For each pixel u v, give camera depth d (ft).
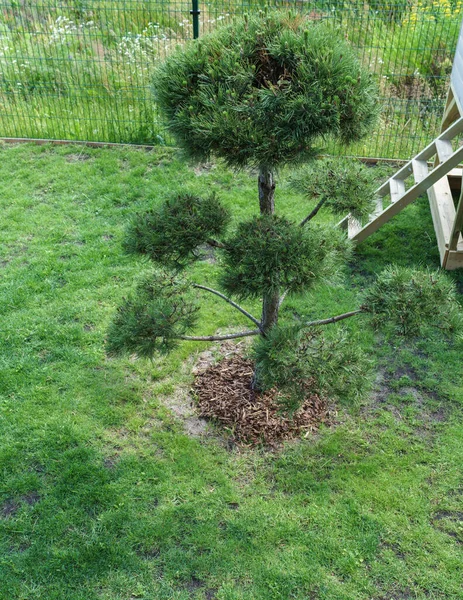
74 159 26.45
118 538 12.41
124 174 25.31
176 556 12.06
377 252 21.26
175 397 15.74
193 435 14.67
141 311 12.92
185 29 31.07
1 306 18.39
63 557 12.00
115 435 14.65
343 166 13.89
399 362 16.92
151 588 11.55
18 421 14.83
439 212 21.07
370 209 13.10
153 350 12.63
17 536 12.43
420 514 12.85
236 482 13.58
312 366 12.21
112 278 19.75
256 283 11.45
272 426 14.66
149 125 27.53
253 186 24.49
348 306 18.83
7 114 28.53
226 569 11.85
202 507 13.00
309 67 10.52
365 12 33.06
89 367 16.47
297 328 12.57
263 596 11.39
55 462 13.91
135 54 29.84
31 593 11.46
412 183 24.75
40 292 19.07
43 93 30.25
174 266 12.58
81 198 23.86
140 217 12.82
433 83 30.71
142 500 13.15
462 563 11.94
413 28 31.71
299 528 12.57
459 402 15.60
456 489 13.41
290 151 10.61
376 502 13.10
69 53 30.45
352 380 12.57
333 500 13.15
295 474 13.73
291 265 11.50
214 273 20.08
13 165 25.94
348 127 10.98
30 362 16.52
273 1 29.53
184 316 13.07
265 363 12.19
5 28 33.91
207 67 11.12
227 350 17.11
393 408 15.52
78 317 18.10
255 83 11.12
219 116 10.46
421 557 12.07
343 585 11.59
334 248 12.99
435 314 12.66
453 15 32.07
